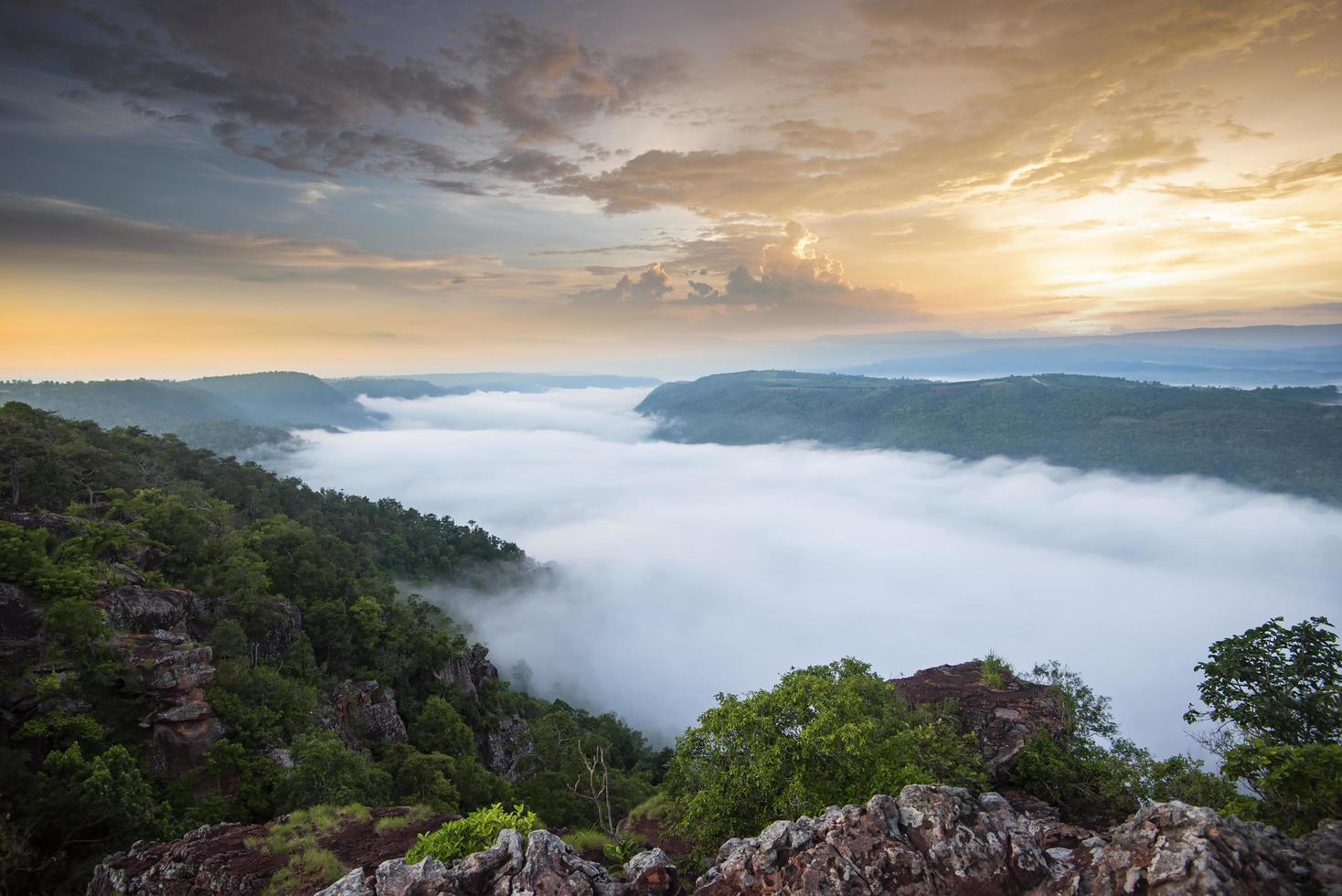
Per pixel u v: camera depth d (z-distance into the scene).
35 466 56.78
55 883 23.02
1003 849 12.33
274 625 51.44
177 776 32.66
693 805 18.81
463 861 13.20
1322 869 9.78
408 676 66.94
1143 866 10.54
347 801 29.44
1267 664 18.45
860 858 12.52
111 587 39.53
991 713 28.58
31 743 29.05
